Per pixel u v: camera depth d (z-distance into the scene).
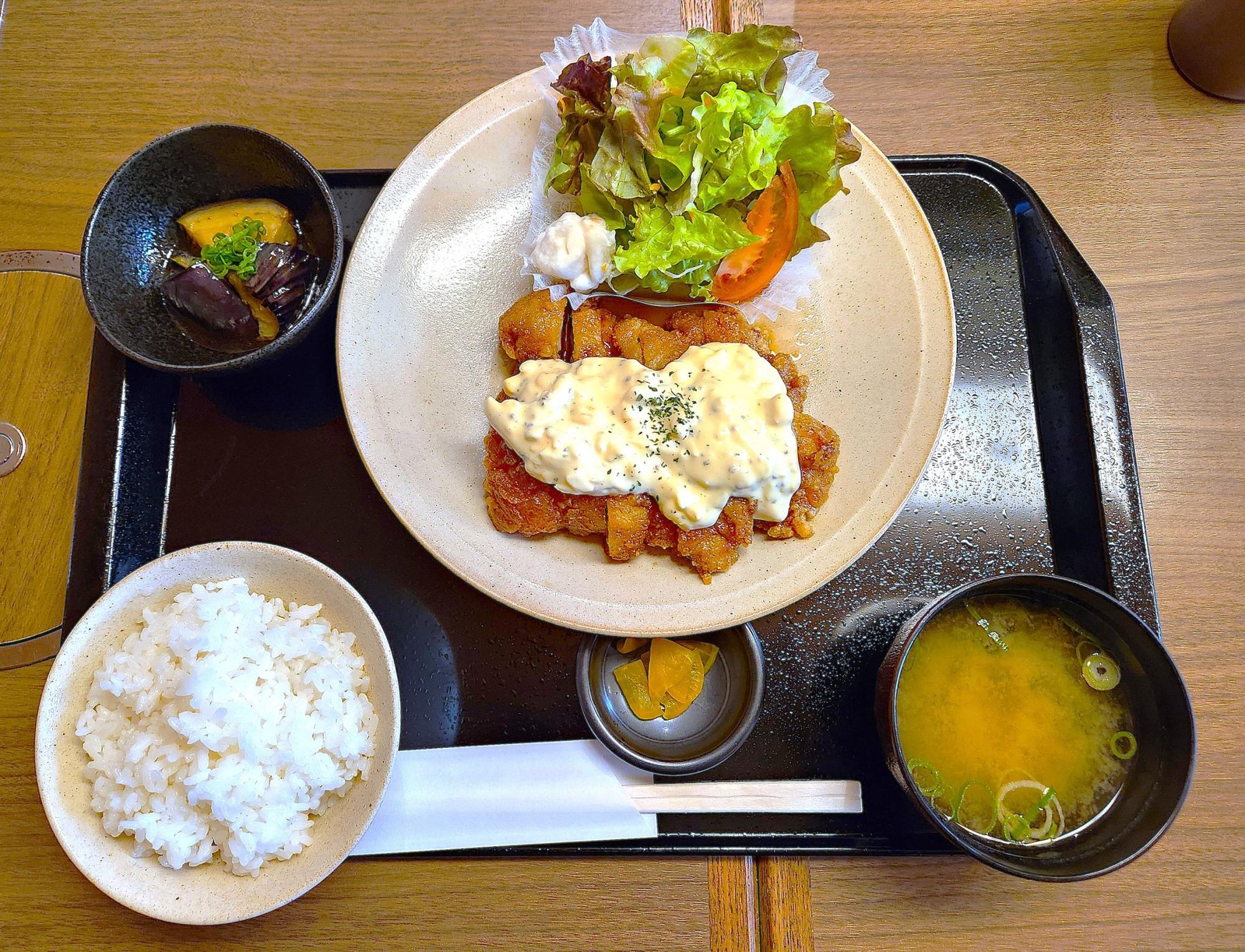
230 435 0.44
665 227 0.43
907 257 0.44
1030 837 0.38
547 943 0.39
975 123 0.48
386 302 0.44
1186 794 0.36
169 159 0.43
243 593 0.40
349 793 0.39
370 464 0.41
